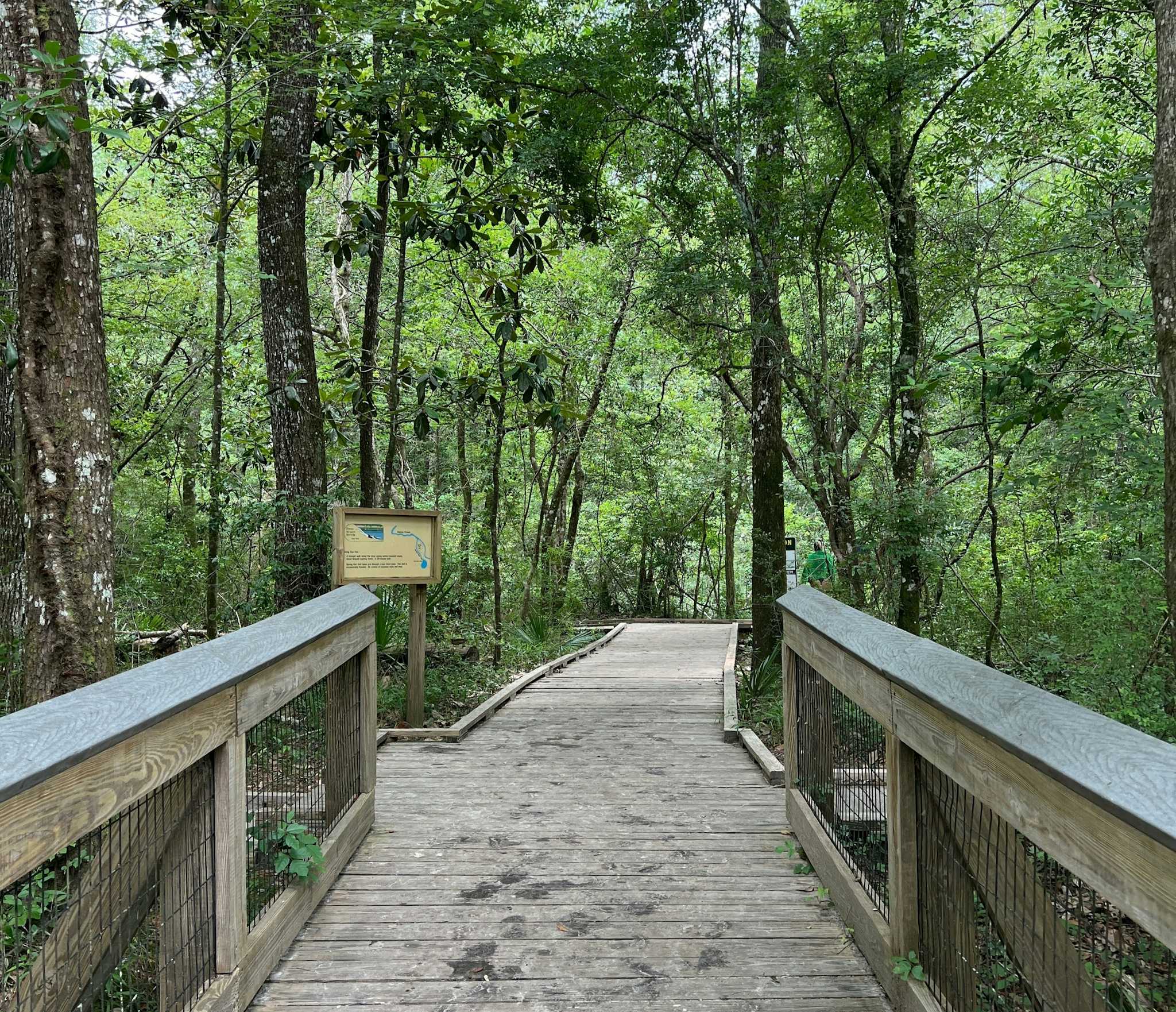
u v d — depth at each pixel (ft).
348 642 11.93
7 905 6.38
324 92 23.75
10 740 4.84
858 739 10.05
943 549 23.06
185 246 31.53
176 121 20.80
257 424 31.30
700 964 9.01
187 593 31.76
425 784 15.97
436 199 28.09
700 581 77.82
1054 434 20.95
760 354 27.07
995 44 24.57
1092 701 17.11
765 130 23.57
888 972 8.27
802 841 12.13
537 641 37.70
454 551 46.83
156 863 6.84
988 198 27.66
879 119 23.17
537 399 24.63
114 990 7.68
